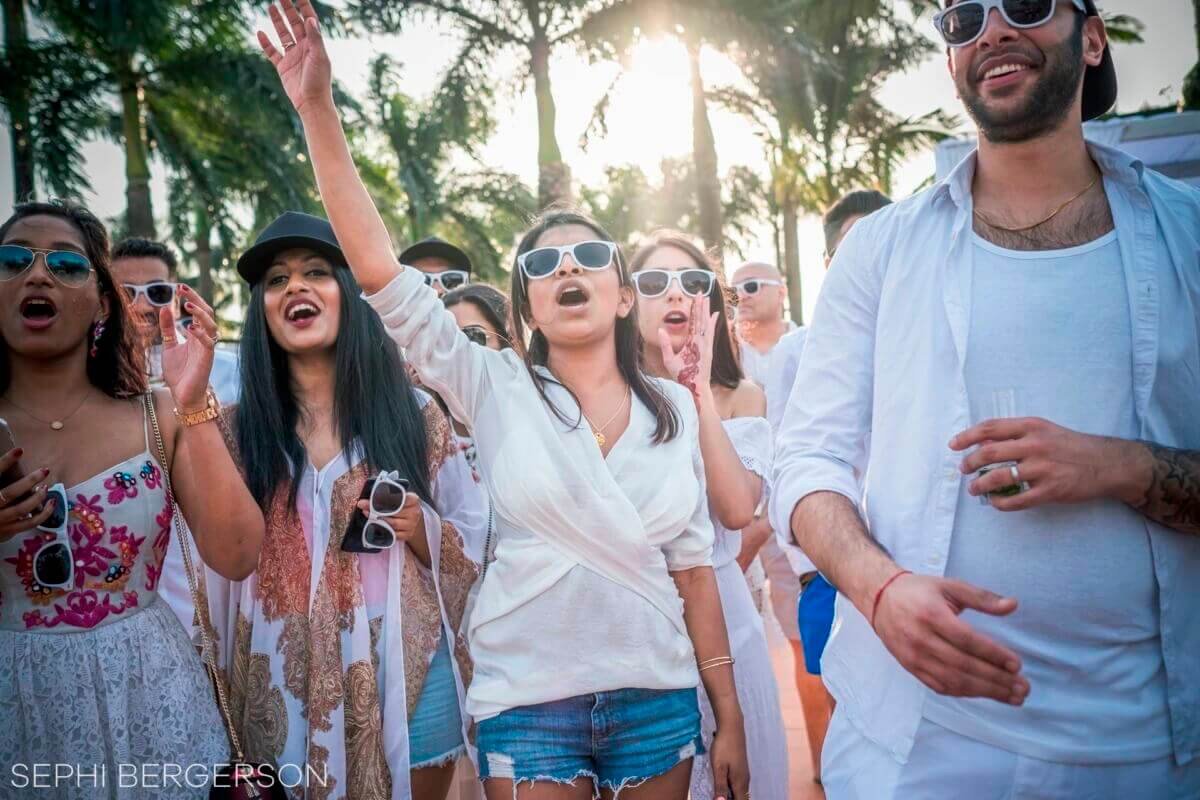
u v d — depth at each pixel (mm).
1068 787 1992
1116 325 2012
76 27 14656
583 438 2748
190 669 2787
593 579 2650
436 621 3203
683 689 2768
